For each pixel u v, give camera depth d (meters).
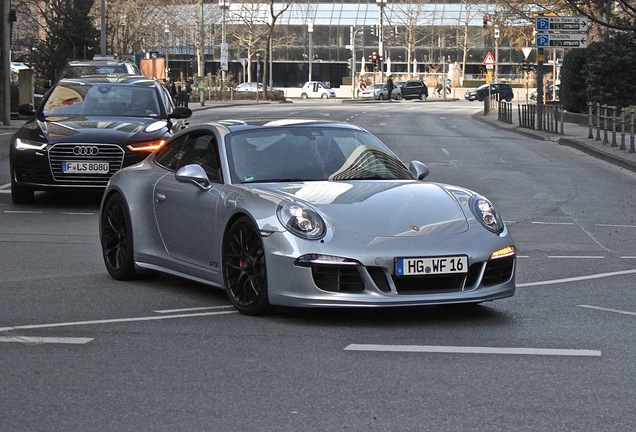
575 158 33.50
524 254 14.52
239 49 133.75
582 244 15.68
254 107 82.12
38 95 53.78
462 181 25.59
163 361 7.92
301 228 9.14
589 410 6.56
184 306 10.18
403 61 142.50
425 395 6.92
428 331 9.00
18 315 9.73
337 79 143.75
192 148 11.17
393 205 9.56
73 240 15.21
